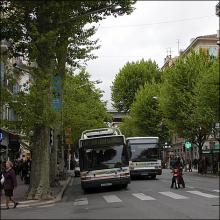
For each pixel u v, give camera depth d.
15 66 24.94
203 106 47.75
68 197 26.27
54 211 18.19
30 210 19.36
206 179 39.66
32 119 22.88
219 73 44.03
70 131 46.94
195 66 57.38
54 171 32.91
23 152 58.53
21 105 22.89
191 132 56.38
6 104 23.75
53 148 33.09
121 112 89.50
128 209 17.19
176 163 28.50
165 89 59.16
